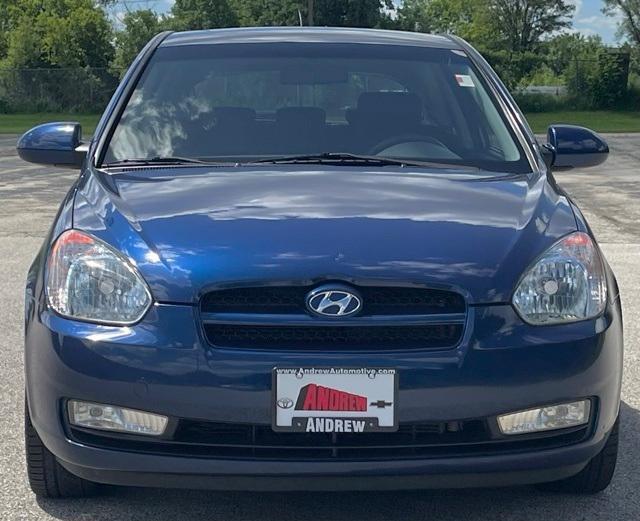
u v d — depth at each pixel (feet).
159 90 12.78
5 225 31.48
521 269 9.11
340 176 10.86
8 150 70.85
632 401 14.16
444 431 8.84
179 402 8.64
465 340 8.77
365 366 8.57
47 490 10.38
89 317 8.98
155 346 8.70
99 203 10.16
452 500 10.68
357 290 8.79
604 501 10.69
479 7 207.00
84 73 148.25
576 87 144.77
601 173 53.93
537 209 10.08
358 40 13.92
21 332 17.97
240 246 9.05
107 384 8.75
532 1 203.92
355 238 9.18
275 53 13.34
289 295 8.81
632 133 101.04
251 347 8.70
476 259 9.07
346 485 8.75
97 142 11.98
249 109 12.48
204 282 8.79
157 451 8.79
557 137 13.02
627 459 11.89
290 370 8.57
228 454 8.75
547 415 8.96
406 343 8.75
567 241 9.58
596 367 9.09
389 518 10.19
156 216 9.62
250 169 11.18
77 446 8.95
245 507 10.47
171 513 10.32
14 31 171.22
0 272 23.53
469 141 12.19
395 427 8.62
